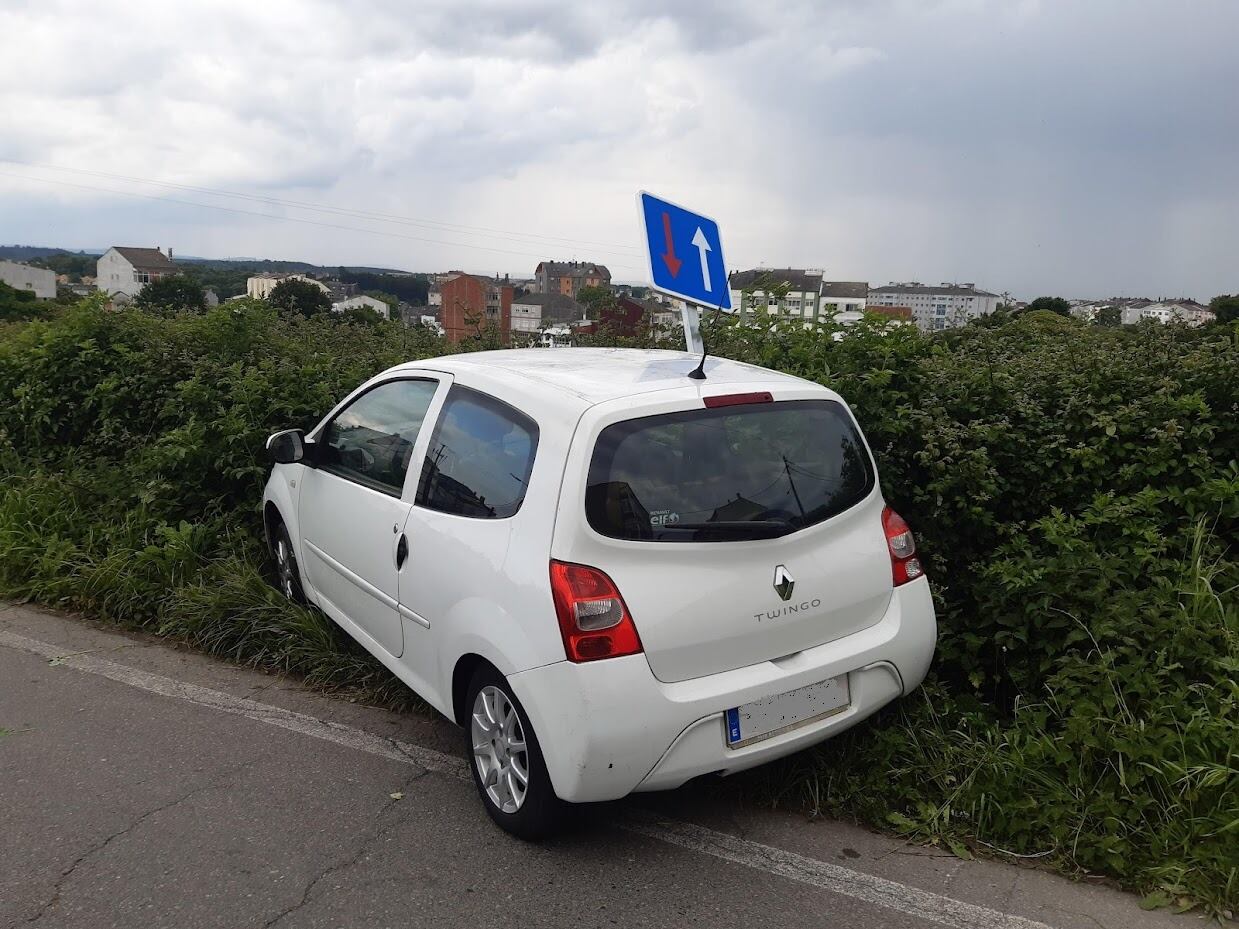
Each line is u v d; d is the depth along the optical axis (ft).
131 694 14.92
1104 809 10.36
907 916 9.47
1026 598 12.84
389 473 13.56
